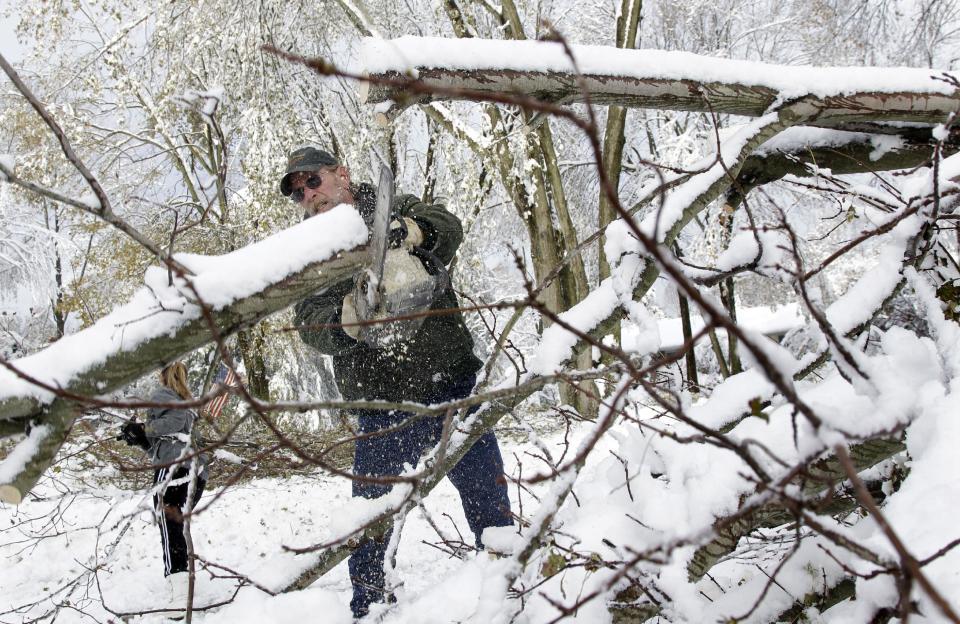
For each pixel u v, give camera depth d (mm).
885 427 1261
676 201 2508
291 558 2295
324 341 3072
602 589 1237
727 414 2004
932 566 1265
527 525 1989
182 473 4043
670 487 1868
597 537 1849
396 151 12914
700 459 1848
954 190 2092
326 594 1974
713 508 1669
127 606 4395
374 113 2582
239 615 1927
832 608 1706
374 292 2355
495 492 3145
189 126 10719
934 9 9461
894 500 1452
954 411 1528
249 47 9773
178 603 4316
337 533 2275
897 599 1298
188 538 1916
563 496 1672
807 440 1209
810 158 3154
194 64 10516
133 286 9773
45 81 11273
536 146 10680
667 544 1209
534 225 10836
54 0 9750
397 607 1999
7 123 10375
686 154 13055
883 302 2232
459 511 6168
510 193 10719
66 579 5043
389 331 2744
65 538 5500
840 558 1700
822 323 1406
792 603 1710
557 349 2348
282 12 10234
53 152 10453
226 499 6574
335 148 12242
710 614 1708
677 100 2811
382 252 2127
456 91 938
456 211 10766
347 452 7469
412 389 3090
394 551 2180
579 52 2693
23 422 1608
